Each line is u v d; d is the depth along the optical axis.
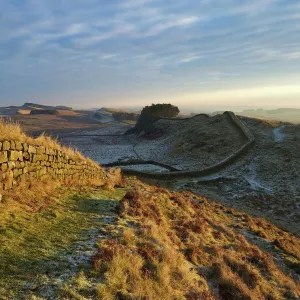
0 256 6.80
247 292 9.45
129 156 77.75
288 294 11.59
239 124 79.56
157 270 7.98
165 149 82.38
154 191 21.45
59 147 15.90
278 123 82.19
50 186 12.70
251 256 14.05
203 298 7.86
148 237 10.09
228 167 54.34
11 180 9.95
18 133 11.43
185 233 13.16
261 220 27.41
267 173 49.97
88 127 185.12
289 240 21.02
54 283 6.30
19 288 5.91
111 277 6.98
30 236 8.12
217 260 11.16
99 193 15.48
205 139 76.44
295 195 39.91
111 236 9.38
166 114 147.12
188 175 49.66
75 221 10.16
